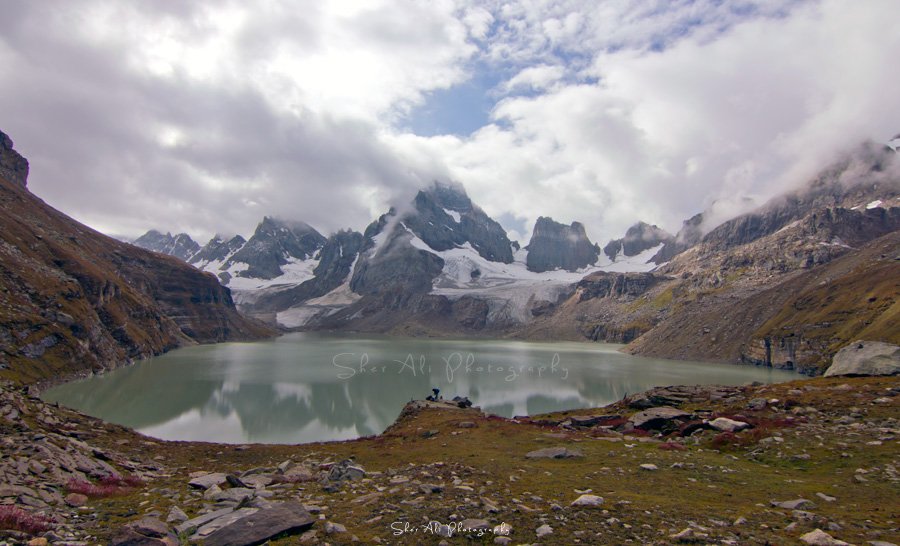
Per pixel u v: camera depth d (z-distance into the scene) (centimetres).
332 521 1869
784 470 3114
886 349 6738
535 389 15975
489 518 1902
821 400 4941
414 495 2262
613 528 1806
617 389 15900
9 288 15588
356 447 4916
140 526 1658
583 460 3372
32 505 2014
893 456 3097
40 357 13912
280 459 4306
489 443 4388
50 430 3900
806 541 1653
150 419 10488
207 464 4066
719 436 4103
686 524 1870
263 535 1659
